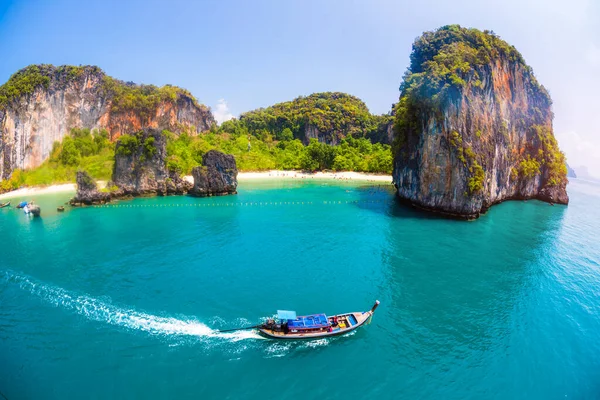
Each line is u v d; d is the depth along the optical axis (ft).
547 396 92.38
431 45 293.02
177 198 330.34
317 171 552.41
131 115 503.20
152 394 89.81
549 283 154.51
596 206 344.90
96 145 451.12
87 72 464.24
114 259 173.27
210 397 89.15
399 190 323.16
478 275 160.15
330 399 89.25
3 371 97.14
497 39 302.25
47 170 394.73
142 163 333.83
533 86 343.26
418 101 265.75
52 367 98.89
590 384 96.78
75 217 255.09
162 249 187.21
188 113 586.45
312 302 133.69
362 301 135.13
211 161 340.59
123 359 102.32
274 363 101.40
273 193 365.61
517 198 342.64
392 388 93.20
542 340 114.83
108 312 126.11
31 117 399.65
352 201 322.34
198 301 133.28
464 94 248.52
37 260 172.14
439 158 256.93
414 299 137.59
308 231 221.66
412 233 219.20
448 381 96.22
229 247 190.70
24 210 271.28
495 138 281.13
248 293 139.54
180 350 106.32
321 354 105.50
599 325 124.26
